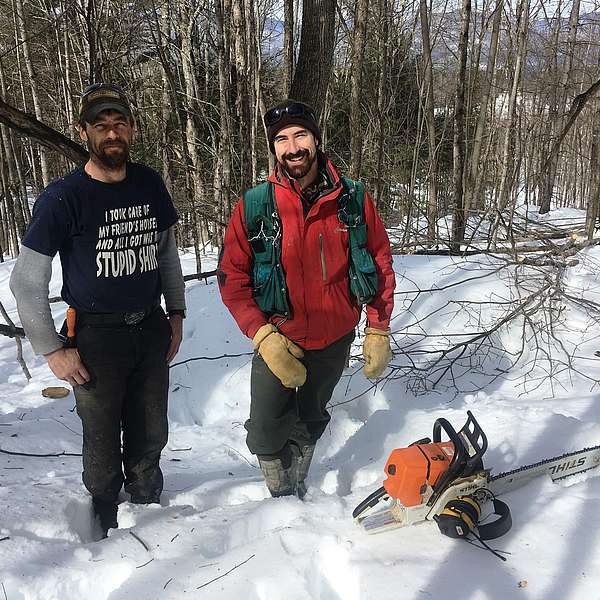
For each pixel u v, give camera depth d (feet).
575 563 5.98
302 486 9.30
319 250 7.77
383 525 6.75
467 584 5.72
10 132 37.86
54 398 13.98
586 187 77.36
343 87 39.17
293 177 7.52
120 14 28.84
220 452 11.55
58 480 9.27
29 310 6.96
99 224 7.25
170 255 8.64
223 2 20.81
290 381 7.63
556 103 40.60
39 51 38.81
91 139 7.05
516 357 14.02
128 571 6.83
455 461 6.57
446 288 15.79
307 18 12.25
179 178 33.58
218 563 6.60
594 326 14.70
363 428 11.50
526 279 15.94
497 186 38.86
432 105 28.78
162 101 31.53
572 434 9.39
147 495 8.92
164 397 8.53
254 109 26.30
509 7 32.58
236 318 8.01
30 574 6.68
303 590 5.96
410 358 13.55
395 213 37.29
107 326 7.57
